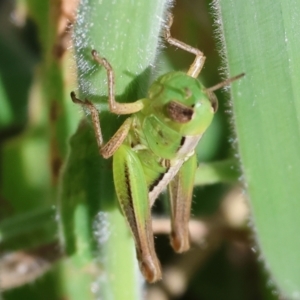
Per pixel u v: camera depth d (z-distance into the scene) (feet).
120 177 0.26
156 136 0.25
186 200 0.27
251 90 0.26
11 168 0.33
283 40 0.25
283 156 0.26
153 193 0.26
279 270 0.28
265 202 0.27
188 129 0.25
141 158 0.26
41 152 0.33
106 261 0.27
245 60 0.25
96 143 0.26
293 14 0.25
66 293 0.30
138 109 0.25
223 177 0.27
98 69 0.25
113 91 0.24
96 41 0.24
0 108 0.34
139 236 0.26
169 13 0.25
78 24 0.24
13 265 0.28
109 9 0.24
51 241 0.28
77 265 0.27
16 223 0.28
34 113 0.33
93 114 0.25
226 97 0.28
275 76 0.26
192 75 0.26
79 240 0.27
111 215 0.27
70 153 0.26
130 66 0.25
